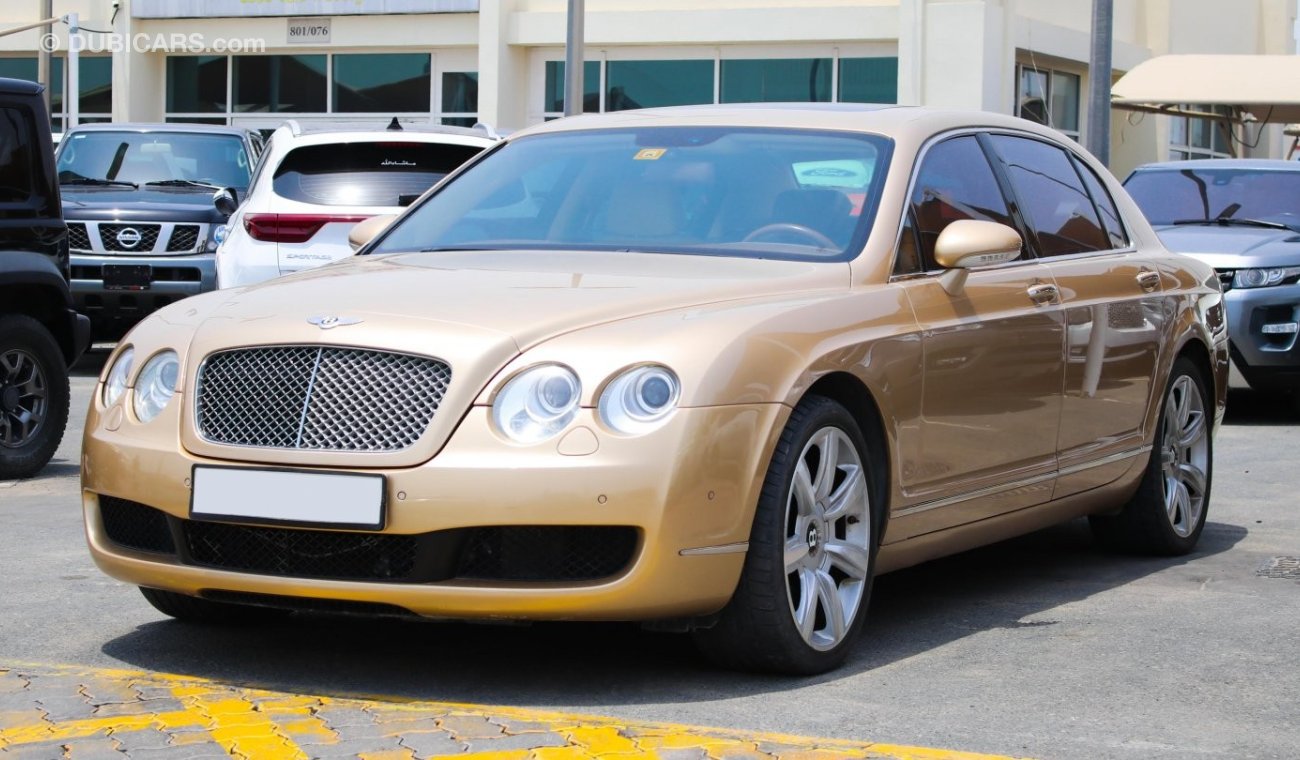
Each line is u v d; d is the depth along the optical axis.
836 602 4.84
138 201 14.61
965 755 4.01
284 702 4.43
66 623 5.39
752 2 25.92
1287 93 21.70
